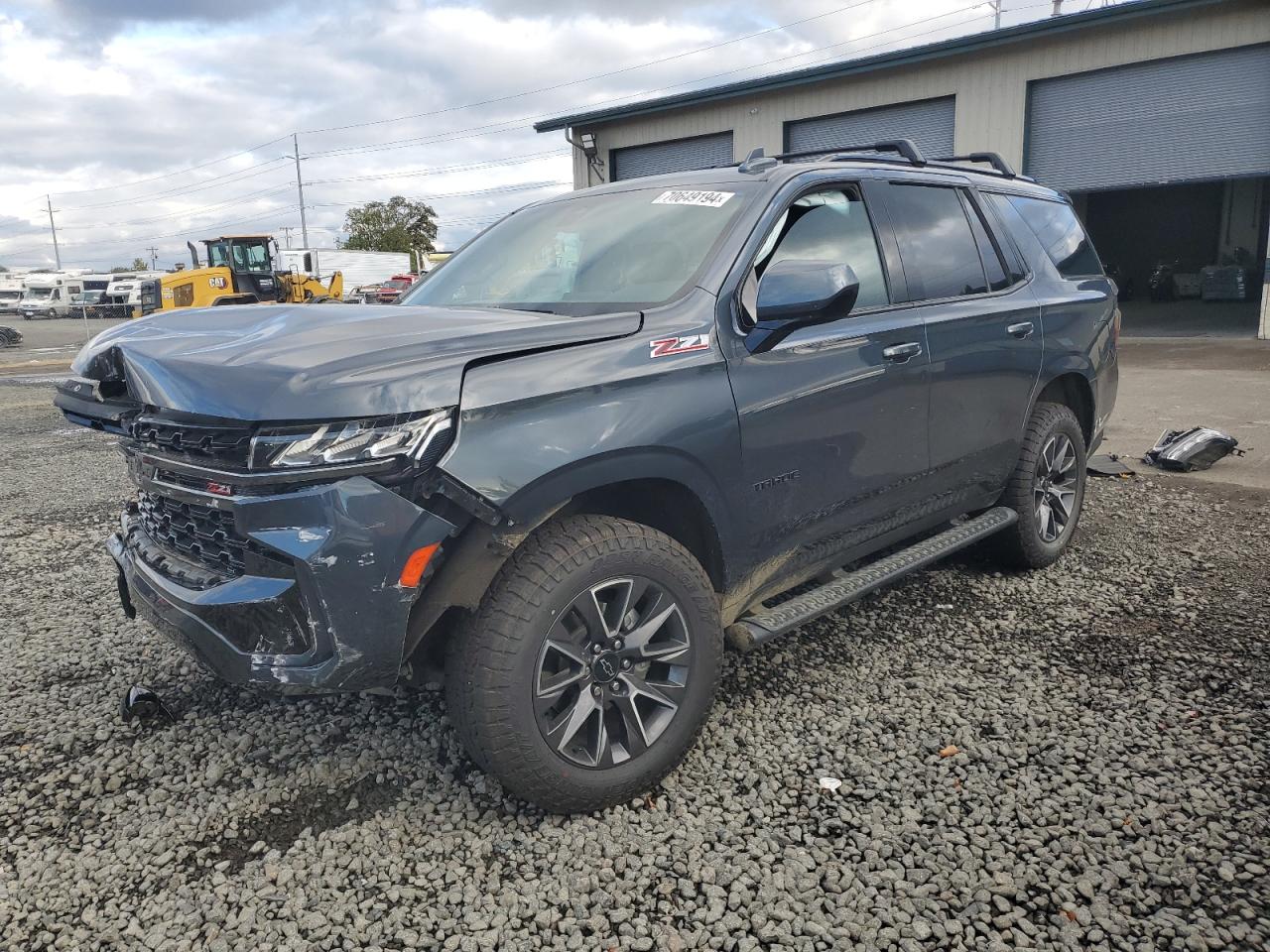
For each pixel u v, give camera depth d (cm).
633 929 212
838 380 304
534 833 248
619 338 254
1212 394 992
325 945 209
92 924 217
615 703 254
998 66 1717
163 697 333
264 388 216
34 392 1477
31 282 6191
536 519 231
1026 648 358
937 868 231
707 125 2109
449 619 245
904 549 368
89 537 552
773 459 285
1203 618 382
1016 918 213
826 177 328
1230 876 225
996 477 402
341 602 217
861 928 211
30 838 252
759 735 296
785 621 296
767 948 206
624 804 260
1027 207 448
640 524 265
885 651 358
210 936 212
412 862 238
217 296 2380
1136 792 260
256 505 217
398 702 323
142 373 242
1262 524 514
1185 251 2933
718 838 245
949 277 373
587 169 2358
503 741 233
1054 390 454
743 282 286
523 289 319
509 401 226
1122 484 617
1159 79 1579
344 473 212
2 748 299
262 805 264
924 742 290
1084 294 457
